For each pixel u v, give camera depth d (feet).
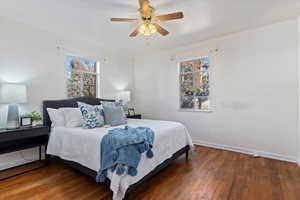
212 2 7.39
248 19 9.08
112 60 14.94
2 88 7.81
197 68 13.38
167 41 12.53
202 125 12.82
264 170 8.27
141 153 6.21
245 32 10.67
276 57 9.64
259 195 6.19
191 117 13.41
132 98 16.90
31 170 8.43
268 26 9.86
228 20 9.17
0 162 8.44
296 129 9.11
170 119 14.60
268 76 9.93
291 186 6.77
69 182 7.22
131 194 6.30
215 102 12.08
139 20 7.76
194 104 13.62
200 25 9.80
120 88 15.69
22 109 9.29
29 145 8.48
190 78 13.76
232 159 9.81
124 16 8.63
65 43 11.45
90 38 11.87
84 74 12.94
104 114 10.14
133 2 7.30
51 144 8.84
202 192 6.42
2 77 8.63
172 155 8.34
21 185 6.95
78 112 9.66
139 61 16.70
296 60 9.04
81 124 9.47
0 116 8.50
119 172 5.46
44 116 9.87
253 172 8.06
